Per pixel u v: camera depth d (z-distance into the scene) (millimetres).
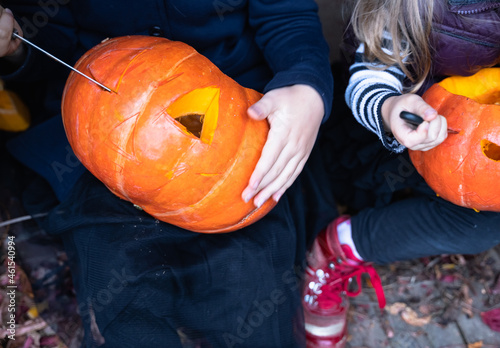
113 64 1000
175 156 962
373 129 1313
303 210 1483
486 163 1113
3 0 1251
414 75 1441
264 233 1302
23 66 1218
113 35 1332
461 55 1306
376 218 1540
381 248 1523
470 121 1131
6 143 1460
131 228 1211
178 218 1090
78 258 1266
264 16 1369
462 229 1383
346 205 1935
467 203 1222
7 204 1539
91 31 1346
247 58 1448
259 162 1050
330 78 1280
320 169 1657
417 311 1725
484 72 1348
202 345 1295
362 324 1696
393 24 1296
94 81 969
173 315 1243
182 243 1247
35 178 1465
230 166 1027
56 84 1415
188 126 1051
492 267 1830
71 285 1499
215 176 1006
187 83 978
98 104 974
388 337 1666
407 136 1064
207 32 1336
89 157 1029
